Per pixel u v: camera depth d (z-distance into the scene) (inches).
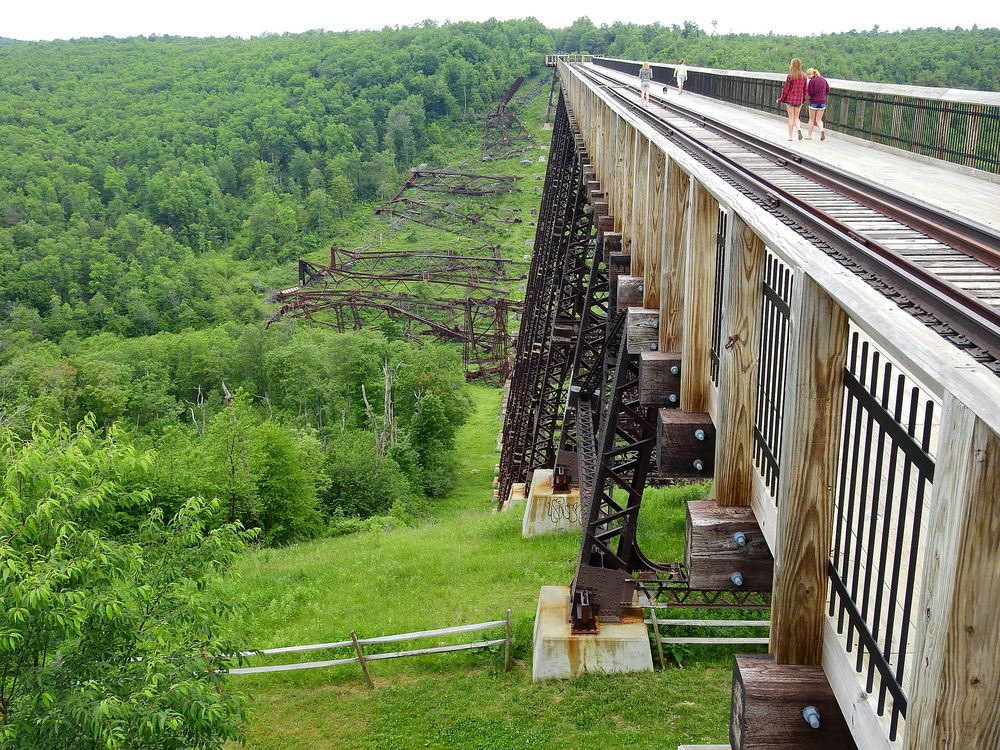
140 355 2819.9
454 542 698.2
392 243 4414.4
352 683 462.6
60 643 301.6
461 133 6053.2
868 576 118.9
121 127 6210.6
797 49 3848.4
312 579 631.8
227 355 2805.1
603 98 556.7
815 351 127.3
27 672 293.6
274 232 4862.2
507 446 1247.5
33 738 285.3
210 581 357.4
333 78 6850.4
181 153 5792.3
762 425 184.7
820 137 624.4
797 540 133.8
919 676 87.7
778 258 175.8
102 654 301.3
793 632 138.1
